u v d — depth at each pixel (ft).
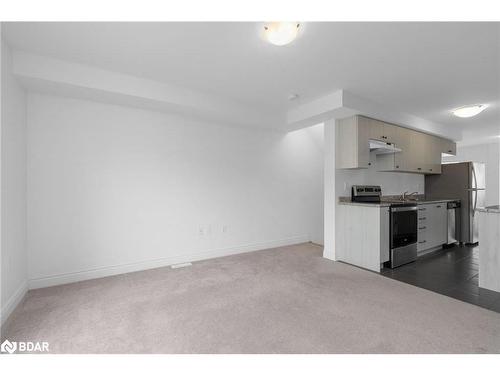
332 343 5.55
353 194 12.47
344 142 11.66
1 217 6.43
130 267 10.22
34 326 6.26
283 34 5.99
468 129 16.17
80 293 8.15
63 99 8.98
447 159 22.21
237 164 13.12
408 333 5.91
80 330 6.09
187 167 11.59
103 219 9.70
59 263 8.91
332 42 6.75
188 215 11.63
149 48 7.09
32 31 6.28
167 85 9.50
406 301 7.60
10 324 6.35
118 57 7.60
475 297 7.90
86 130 9.37
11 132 7.13
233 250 12.96
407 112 12.63
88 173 9.42
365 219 10.85
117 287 8.64
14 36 6.48
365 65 8.00
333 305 7.33
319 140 16.22
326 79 9.03
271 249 14.01
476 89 9.81
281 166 14.75
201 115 11.30
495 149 20.10
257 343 5.57
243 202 13.32
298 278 9.53
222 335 5.87
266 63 7.91
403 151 13.28
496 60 7.63
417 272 10.31
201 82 9.36
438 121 14.33
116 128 9.94
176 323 6.39
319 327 6.18
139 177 10.43
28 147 8.40
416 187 16.75
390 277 9.72
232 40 6.70
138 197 10.41
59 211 8.91
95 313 6.89
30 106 8.43
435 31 6.23
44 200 8.66
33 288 8.46
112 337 5.81
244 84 9.53
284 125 13.04
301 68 8.23
